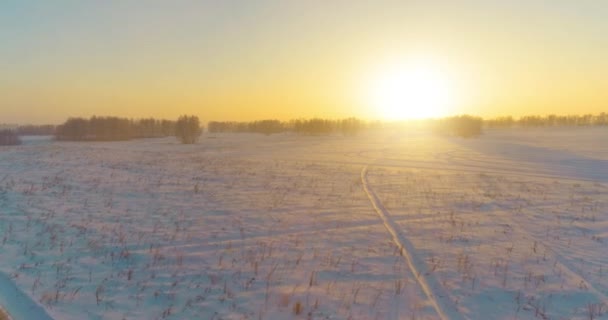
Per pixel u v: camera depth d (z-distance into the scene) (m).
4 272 6.01
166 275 6.14
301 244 7.96
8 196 11.77
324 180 18.48
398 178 20.05
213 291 5.61
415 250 7.74
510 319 5.03
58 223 8.87
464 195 14.54
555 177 21.28
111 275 6.07
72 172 17.91
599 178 20.89
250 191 14.34
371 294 5.66
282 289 5.75
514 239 8.64
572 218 10.78
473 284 6.11
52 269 6.23
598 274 6.61
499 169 25.64
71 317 4.76
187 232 8.53
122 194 12.75
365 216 10.69
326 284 5.98
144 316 4.84
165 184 15.20
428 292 5.78
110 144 65.38
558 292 5.88
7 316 4.71
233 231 8.76
